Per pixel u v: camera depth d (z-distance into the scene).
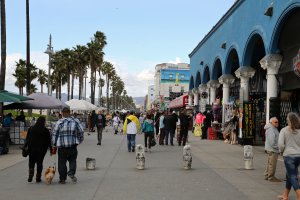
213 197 8.95
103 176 11.79
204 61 38.66
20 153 18.00
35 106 24.03
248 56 23.55
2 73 25.12
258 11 20.66
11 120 21.98
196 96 44.97
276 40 18.47
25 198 8.73
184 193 9.36
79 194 9.19
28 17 30.91
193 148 21.28
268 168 11.19
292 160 8.30
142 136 31.97
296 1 15.46
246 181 11.09
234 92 34.59
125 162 15.09
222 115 29.19
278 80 18.69
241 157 17.06
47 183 10.46
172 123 23.42
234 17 26.05
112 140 27.11
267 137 11.15
